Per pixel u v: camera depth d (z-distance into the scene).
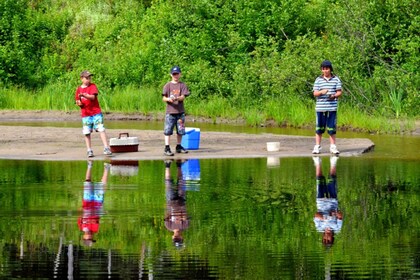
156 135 34.91
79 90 27.81
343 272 12.91
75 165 25.67
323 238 15.32
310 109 44.94
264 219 17.11
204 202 19.03
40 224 16.42
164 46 53.34
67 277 12.52
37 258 13.64
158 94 51.22
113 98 51.16
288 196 19.97
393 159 28.00
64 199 19.25
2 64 55.75
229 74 51.66
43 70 56.88
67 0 64.62
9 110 50.25
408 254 14.06
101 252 14.05
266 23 52.97
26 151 29.25
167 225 16.39
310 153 29.44
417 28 47.53
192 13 54.62
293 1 53.19
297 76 46.66
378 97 45.84
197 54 52.78
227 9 53.94
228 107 48.12
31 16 59.78
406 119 42.56
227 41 52.50
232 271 12.90
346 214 17.70
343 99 45.19
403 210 18.19
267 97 47.44
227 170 24.62
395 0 47.78
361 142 32.88
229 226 16.36
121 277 12.53
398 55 46.59
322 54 46.56
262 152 29.58
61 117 48.03
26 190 20.56
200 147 30.98
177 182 22.02
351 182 22.38
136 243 14.78
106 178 22.67
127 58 54.50
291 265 13.30
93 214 17.47
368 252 14.19
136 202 18.94
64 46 59.00
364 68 47.91
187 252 14.12
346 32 48.06
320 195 20.16
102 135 28.09
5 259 13.58
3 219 16.89
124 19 60.16
